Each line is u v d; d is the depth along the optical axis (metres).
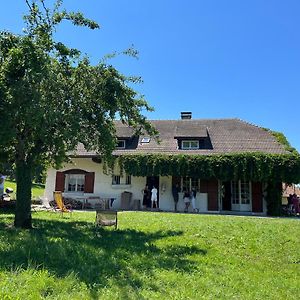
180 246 10.04
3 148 12.77
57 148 12.59
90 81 11.97
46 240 9.41
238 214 23.86
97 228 12.64
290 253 9.84
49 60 10.97
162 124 30.30
